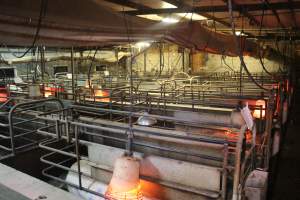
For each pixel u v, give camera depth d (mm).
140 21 2707
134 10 3727
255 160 2846
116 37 2932
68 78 9672
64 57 11258
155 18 4480
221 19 4676
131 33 2762
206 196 2240
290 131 6520
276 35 7055
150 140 2828
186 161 2473
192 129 4184
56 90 6598
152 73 12312
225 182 2041
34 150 3301
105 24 2240
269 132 3742
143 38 3188
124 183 1998
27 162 3242
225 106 4699
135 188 2027
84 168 3033
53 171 3467
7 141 4570
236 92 6234
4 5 1443
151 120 3189
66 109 3326
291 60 8695
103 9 2166
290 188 3857
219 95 5328
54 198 1284
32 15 1662
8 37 2143
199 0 3113
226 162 1998
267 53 10094
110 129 2391
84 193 2811
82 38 2697
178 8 3564
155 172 2471
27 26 1902
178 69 12375
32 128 4316
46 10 1667
